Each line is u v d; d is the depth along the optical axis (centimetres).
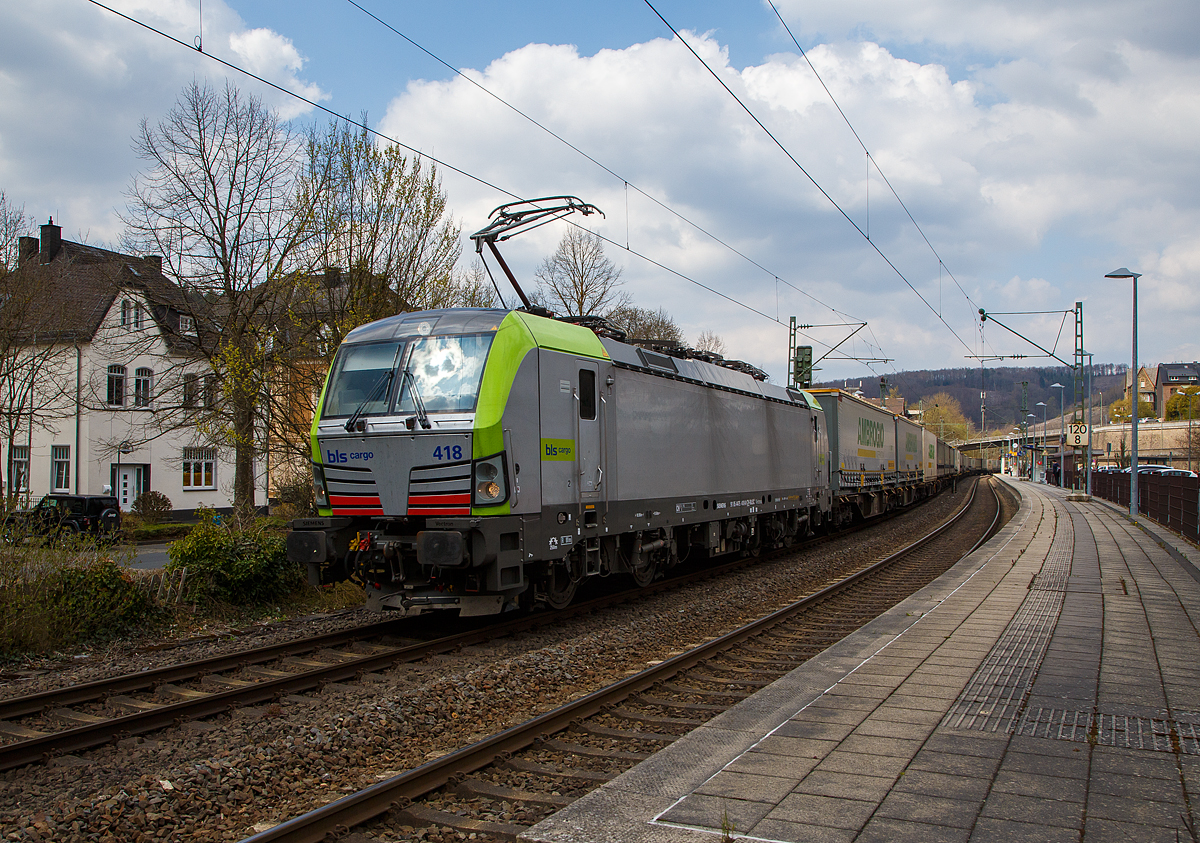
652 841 386
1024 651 787
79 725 654
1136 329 2697
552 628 1013
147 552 2152
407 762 559
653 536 1265
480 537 852
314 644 902
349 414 937
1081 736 537
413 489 891
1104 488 4012
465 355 907
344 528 944
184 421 2167
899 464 3394
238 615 1123
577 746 573
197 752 584
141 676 754
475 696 690
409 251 1589
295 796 500
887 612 1006
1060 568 1417
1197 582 1241
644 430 1198
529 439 920
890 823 402
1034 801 429
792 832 392
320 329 1592
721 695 716
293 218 1675
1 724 652
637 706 686
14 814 481
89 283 2708
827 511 2194
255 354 1602
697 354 1485
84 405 2722
